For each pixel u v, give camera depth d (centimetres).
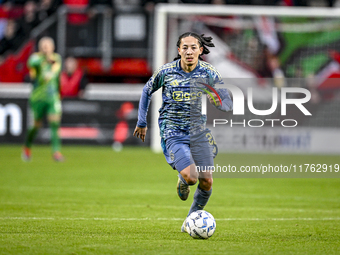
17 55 6369
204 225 1639
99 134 5909
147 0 6538
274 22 5878
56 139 4384
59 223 1934
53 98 4316
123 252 1445
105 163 4519
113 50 6250
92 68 6259
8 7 6450
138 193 2905
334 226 1938
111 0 6581
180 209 2362
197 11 5484
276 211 2334
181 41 1684
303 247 1547
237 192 3034
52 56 4288
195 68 1725
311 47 5878
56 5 6550
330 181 3659
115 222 1977
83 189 3023
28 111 5788
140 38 6216
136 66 6238
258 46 5862
